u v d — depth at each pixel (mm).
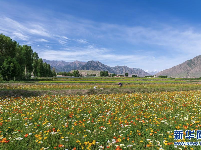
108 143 5316
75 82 33000
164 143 4984
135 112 9578
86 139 5781
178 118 8133
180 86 27094
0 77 42906
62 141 5520
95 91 21172
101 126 7137
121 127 6934
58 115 9078
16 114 9117
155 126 6965
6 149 4934
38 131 6527
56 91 19969
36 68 80438
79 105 11992
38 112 9711
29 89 21172
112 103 12461
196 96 15773
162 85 28500
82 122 7723
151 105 11859
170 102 13086
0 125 7020
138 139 5699
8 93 17578
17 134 6117
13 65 44344
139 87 24750
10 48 49156
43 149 4848
